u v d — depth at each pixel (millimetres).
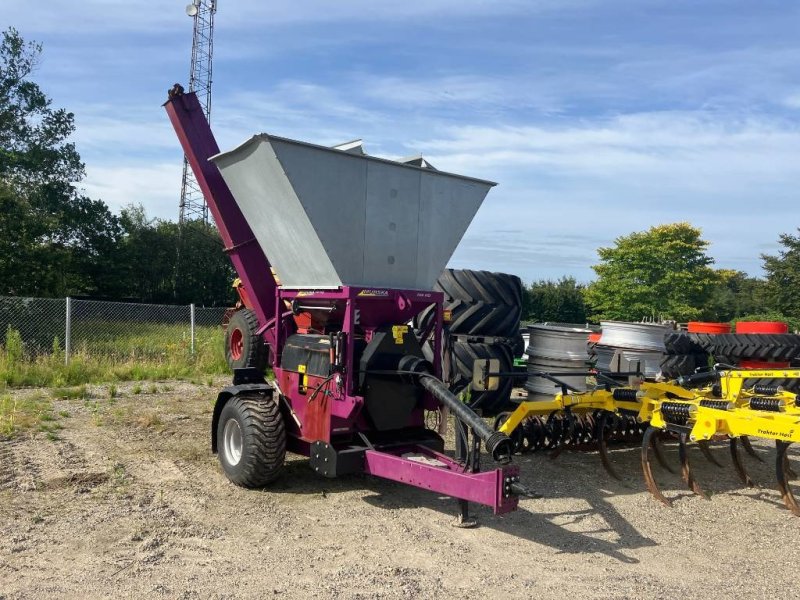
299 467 7500
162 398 11711
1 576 4512
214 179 8609
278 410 6641
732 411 6418
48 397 11508
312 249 6469
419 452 6582
